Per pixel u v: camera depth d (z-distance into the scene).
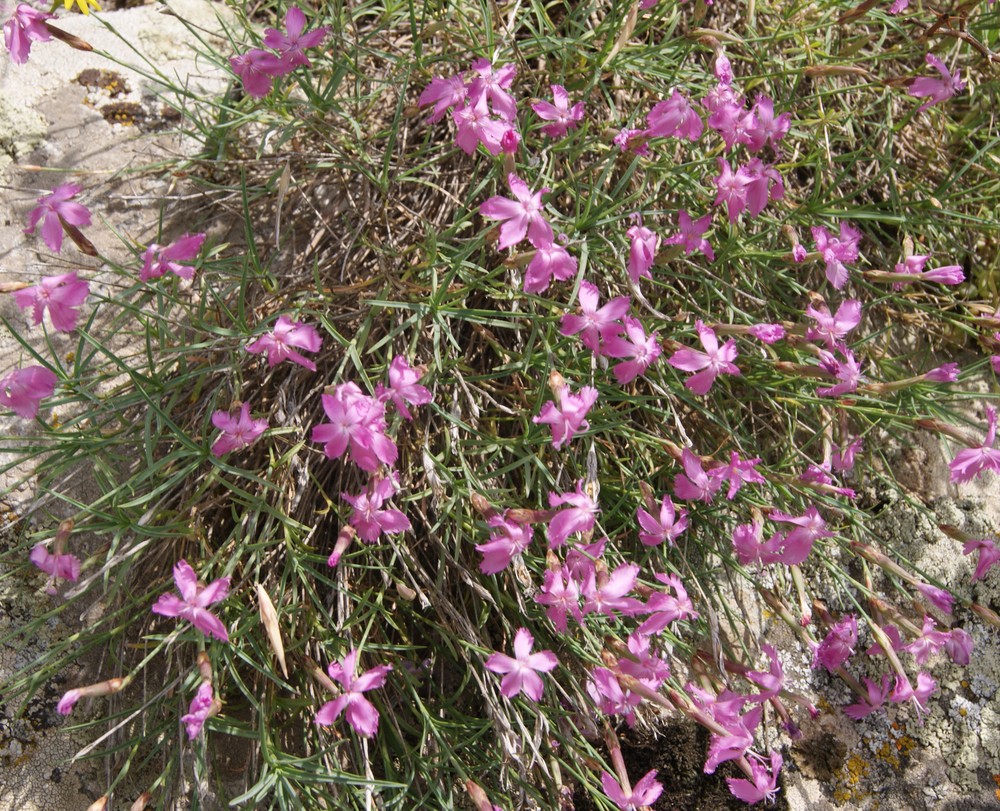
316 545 0.32
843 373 0.30
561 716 0.31
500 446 0.31
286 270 0.35
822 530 0.30
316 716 0.27
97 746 0.30
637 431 0.31
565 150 0.35
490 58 0.32
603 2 0.38
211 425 0.32
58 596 0.31
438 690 0.32
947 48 0.38
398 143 0.37
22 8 0.31
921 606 0.32
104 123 0.37
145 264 0.29
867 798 0.33
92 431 0.30
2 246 0.35
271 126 0.35
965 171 0.38
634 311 0.33
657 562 0.34
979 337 0.36
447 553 0.30
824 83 0.40
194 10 0.39
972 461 0.31
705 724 0.27
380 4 0.39
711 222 0.35
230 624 0.30
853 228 0.35
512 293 0.31
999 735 0.34
